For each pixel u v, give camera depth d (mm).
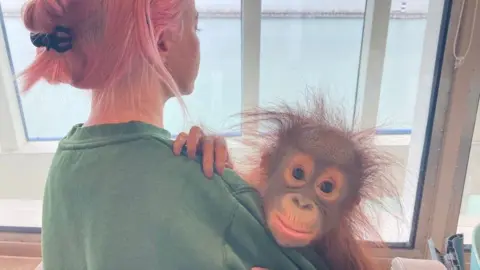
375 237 552
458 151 1045
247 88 1253
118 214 455
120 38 456
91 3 452
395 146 743
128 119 484
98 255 451
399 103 1153
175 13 486
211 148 494
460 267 880
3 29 1221
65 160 495
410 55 1143
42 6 458
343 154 503
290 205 485
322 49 1240
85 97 605
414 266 820
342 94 924
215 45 1214
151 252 447
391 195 550
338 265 518
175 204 457
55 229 490
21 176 1401
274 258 488
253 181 506
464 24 940
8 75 1301
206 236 463
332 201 497
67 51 469
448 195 1082
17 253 1242
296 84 1244
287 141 515
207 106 1168
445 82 999
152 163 468
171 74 512
